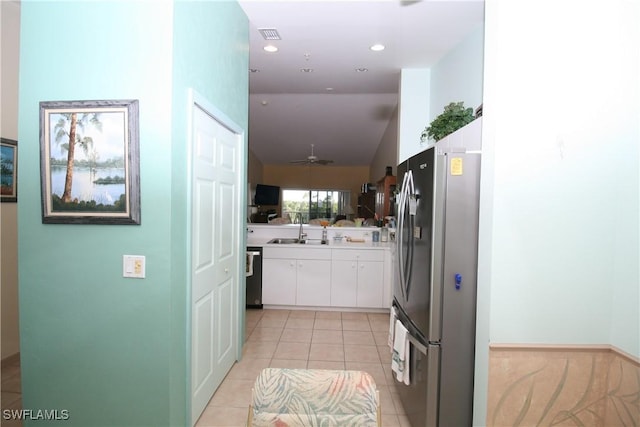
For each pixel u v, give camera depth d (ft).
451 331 5.73
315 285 13.32
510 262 5.22
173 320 5.43
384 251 13.12
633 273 4.95
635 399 4.87
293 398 3.59
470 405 5.80
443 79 11.27
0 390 7.43
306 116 21.59
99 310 5.39
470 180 5.66
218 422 6.55
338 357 9.48
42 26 5.32
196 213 6.24
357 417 3.55
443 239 5.68
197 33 6.08
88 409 5.50
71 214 5.32
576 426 5.38
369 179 32.73
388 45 10.49
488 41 5.41
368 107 20.04
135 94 5.21
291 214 33.24
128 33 5.20
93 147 5.25
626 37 5.04
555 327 5.29
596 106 5.14
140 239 5.29
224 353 8.02
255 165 29.76
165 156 5.18
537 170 5.15
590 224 5.21
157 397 5.40
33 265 5.42
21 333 5.49
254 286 13.46
